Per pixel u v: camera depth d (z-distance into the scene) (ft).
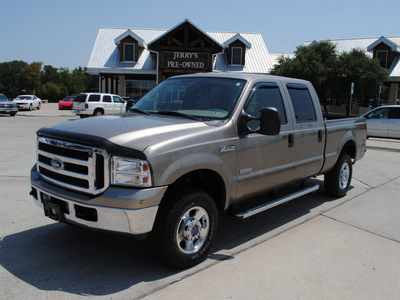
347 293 10.59
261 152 13.70
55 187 11.36
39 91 287.48
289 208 18.49
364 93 85.15
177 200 10.93
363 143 22.22
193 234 11.71
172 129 11.37
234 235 14.78
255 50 111.34
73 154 10.89
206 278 11.15
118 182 10.10
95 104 83.25
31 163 28.25
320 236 14.82
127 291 10.27
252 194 13.93
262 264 12.21
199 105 13.74
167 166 10.46
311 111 17.07
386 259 12.84
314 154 17.03
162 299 9.95
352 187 23.26
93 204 10.21
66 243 13.43
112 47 108.17
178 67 86.02
